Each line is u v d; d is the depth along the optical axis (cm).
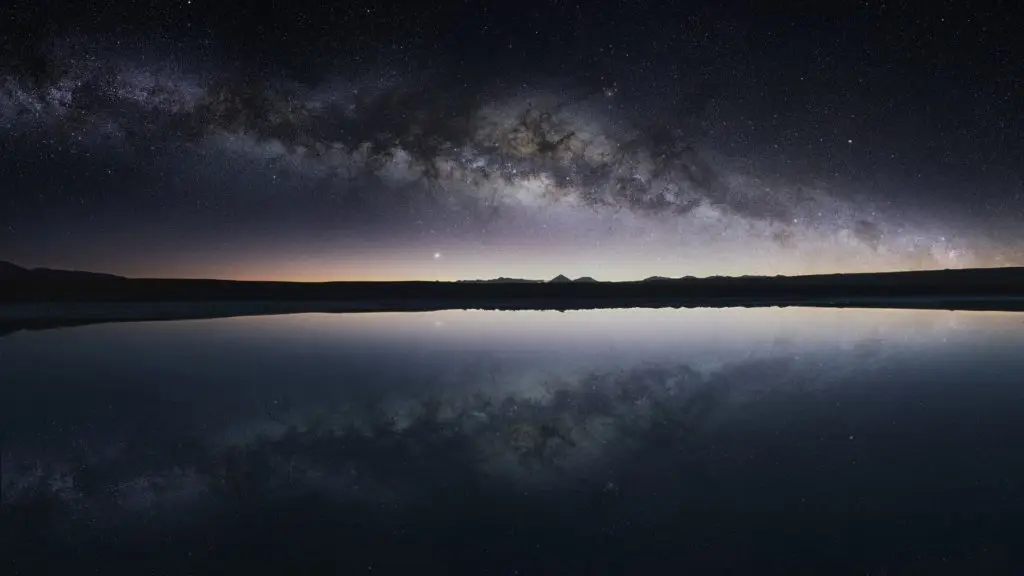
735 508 283
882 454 358
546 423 446
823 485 310
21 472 345
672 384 589
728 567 228
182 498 306
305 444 396
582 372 664
